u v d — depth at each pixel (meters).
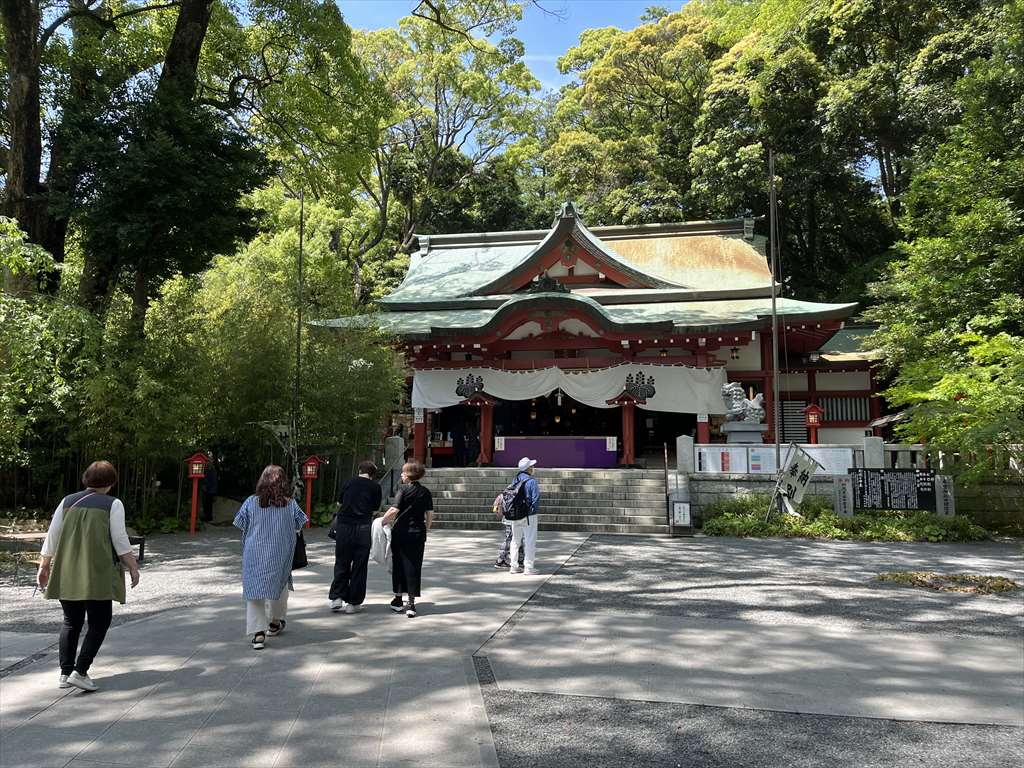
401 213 41.25
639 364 19.41
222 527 14.88
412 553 6.71
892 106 26.11
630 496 15.28
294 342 15.70
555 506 15.12
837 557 10.55
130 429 12.46
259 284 22.62
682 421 23.17
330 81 19.31
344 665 5.11
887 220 33.88
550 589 8.17
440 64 35.62
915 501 13.17
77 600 4.51
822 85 28.06
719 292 22.06
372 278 37.22
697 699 4.57
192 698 4.43
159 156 12.99
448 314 22.83
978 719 4.28
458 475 16.83
